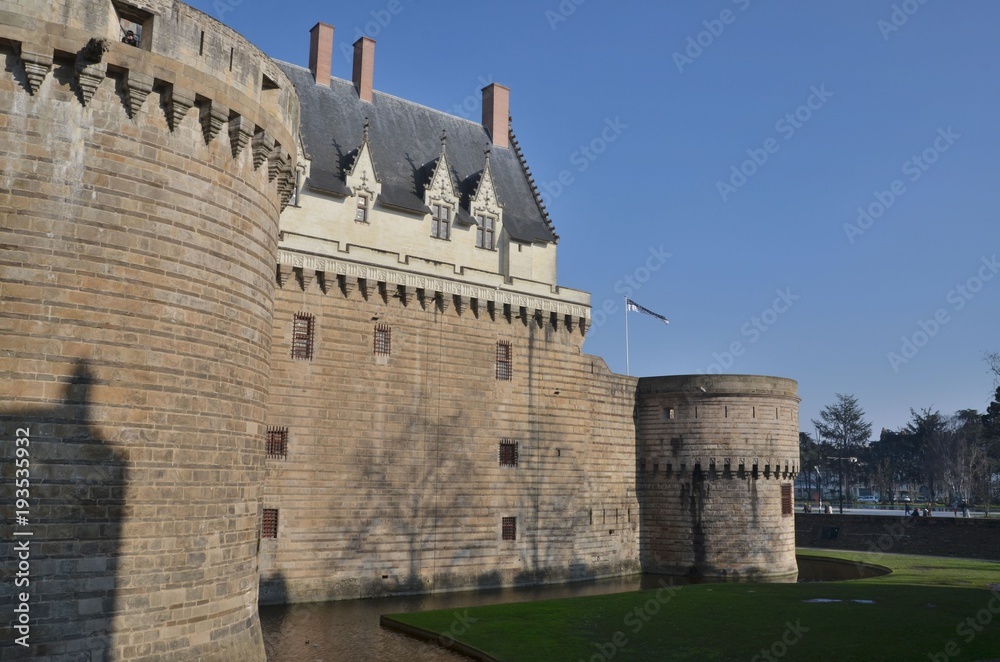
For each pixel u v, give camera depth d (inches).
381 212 2027.6
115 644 789.9
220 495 908.0
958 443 4970.5
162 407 847.1
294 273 1785.2
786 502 2566.4
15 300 768.9
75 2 808.3
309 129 2044.8
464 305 2037.4
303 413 1769.2
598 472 2395.4
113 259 822.5
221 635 896.9
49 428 771.4
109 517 798.5
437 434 1963.6
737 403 2511.1
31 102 792.3
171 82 860.0
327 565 1764.3
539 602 1736.0
